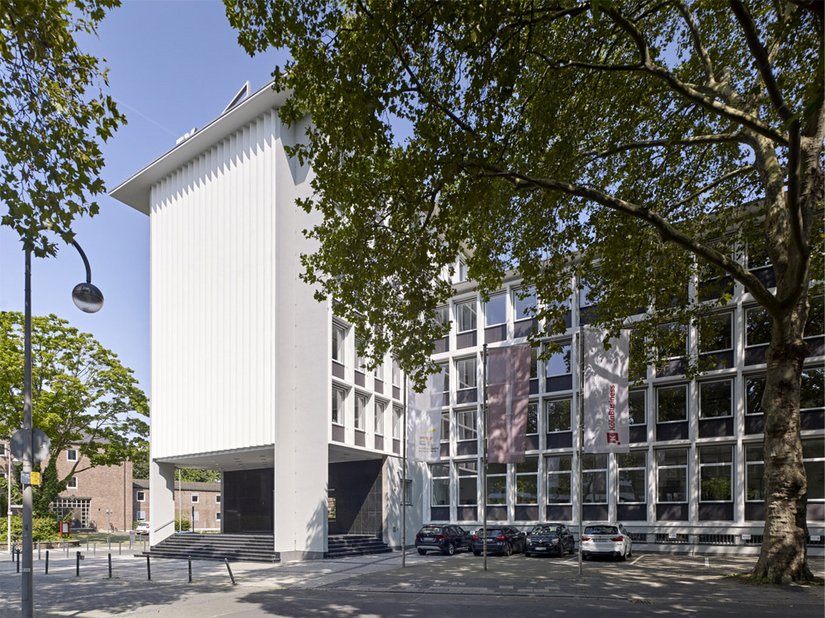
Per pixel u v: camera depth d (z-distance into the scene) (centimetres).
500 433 2067
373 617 1145
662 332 2041
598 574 1764
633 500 2823
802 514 1397
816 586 1323
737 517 2536
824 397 2419
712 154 1844
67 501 5794
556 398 3119
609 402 1870
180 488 5875
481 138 1141
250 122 2922
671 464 2748
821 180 1445
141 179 3347
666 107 1702
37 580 1958
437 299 1404
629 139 1720
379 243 1311
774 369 1434
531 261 1741
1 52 933
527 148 1339
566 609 1184
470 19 974
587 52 1336
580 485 1780
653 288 1856
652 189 1839
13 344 3544
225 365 2888
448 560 2378
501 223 1653
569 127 1528
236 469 3709
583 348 1927
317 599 1408
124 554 3161
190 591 1598
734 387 2630
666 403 2802
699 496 2652
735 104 1411
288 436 2706
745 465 2558
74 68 1014
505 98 1097
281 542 2589
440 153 1126
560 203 1672
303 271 2831
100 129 1046
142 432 4072
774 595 1248
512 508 3162
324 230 1398
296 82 1105
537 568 1978
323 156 1177
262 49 1098
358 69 1005
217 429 2873
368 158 1239
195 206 3153
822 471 2388
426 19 984
